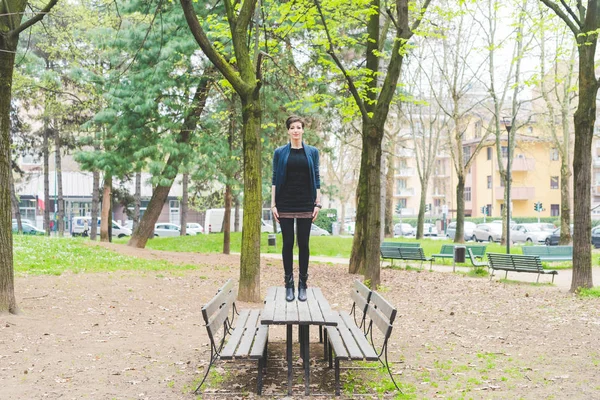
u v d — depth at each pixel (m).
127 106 22.14
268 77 22.25
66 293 13.23
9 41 10.15
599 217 64.12
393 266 24.00
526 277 21.23
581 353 8.90
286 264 7.33
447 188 82.25
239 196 44.66
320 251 33.09
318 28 17.92
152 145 22.28
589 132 15.44
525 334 10.47
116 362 7.84
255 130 13.22
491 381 7.23
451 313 12.77
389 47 23.59
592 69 15.12
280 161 7.04
